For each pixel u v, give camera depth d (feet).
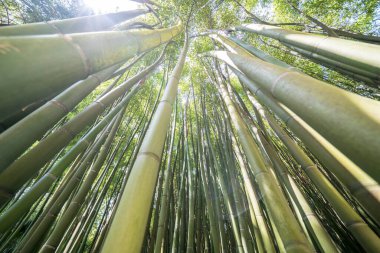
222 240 6.88
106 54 2.73
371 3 13.57
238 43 9.97
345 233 7.50
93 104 5.31
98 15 4.98
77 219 8.24
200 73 16.14
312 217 5.02
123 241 2.12
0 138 2.55
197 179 9.25
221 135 9.95
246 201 7.83
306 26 9.01
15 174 3.18
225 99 7.95
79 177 6.43
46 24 3.54
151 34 5.16
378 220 3.29
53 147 3.84
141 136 9.33
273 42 16.06
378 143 1.51
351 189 3.67
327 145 4.12
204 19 15.78
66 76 2.04
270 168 6.59
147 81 15.65
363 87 10.94
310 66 15.33
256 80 3.32
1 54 1.57
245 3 16.33
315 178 5.14
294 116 4.63
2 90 1.52
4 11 8.67
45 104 3.48
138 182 2.71
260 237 6.20
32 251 5.04
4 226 4.18
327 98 1.95
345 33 7.34
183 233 7.38
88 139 6.19
